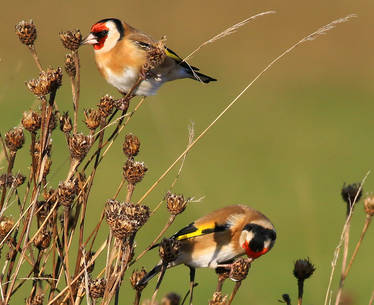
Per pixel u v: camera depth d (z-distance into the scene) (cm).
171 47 3544
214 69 3394
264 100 3036
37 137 567
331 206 1850
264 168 2195
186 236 662
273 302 1302
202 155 2297
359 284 1401
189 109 2816
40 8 3550
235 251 674
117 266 475
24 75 2784
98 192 1811
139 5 3791
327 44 3638
